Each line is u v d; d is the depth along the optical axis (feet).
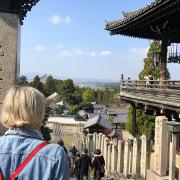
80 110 334.24
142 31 89.15
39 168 8.64
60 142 45.55
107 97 474.08
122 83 96.53
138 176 53.16
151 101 74.59
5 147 8.80
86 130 119.96
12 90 9.25
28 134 9.03
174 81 69.56
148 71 134.82
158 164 44.14
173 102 64.13
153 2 66.69
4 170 8.63
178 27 78.54
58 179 8.65
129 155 58.39
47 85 393.50
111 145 68.28
